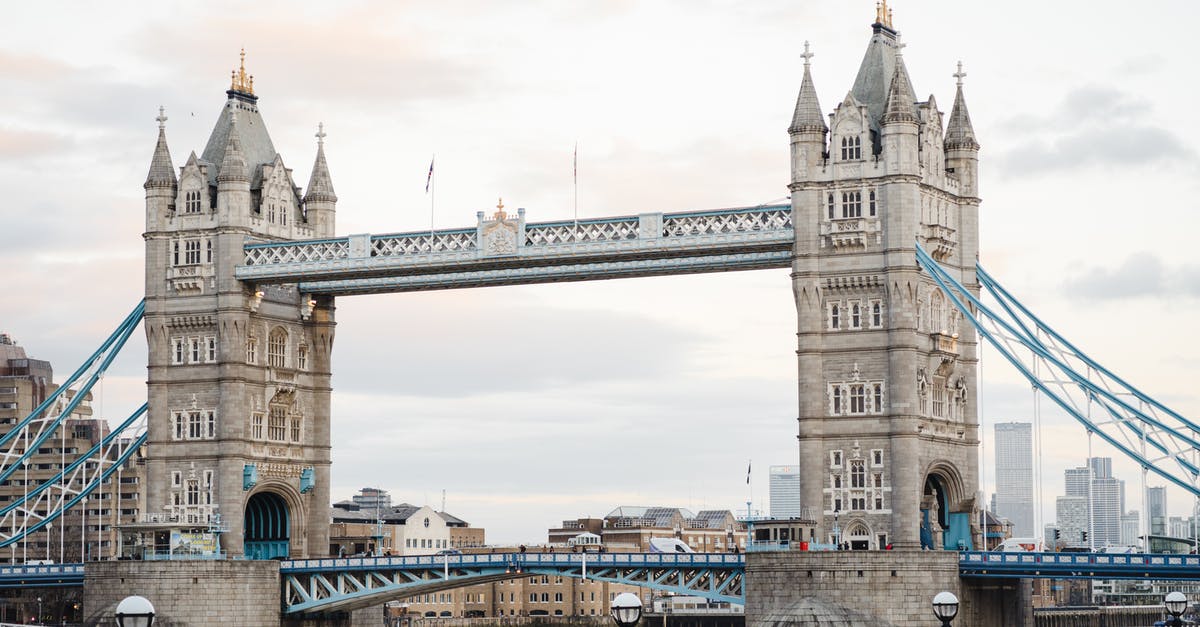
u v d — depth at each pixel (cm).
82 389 17212
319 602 15938
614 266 15375
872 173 14125
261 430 16575
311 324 17238
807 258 14275
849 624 13225
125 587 15575
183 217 16712
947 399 14588
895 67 14538
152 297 16725
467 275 16050
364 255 15962
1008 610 14562
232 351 16325
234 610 15512
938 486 14725
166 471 16525
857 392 14112
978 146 14975
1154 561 12612
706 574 14475
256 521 17150
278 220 17012
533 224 15375
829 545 13925
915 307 14088
